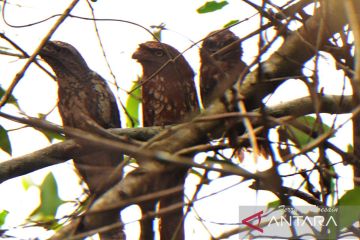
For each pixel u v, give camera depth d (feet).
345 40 28.02
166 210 21.88
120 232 27.53
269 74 26.48
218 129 25.52
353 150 29.76
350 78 27.66
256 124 26.86
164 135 22.86
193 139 24.75
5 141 32.60
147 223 26.18
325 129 32.22
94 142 20.54
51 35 27.71
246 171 21.06
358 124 29.37
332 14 26.05
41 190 33.19
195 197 23.02
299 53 26.66
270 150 23.82
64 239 20.98
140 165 22.80
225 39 41.96
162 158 20.03
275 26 28.58
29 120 21.09
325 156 29.19
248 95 26.32
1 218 33.73
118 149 20.18
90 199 23.50
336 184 26.86
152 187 25.75
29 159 33.06
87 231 21.77
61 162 33.53
